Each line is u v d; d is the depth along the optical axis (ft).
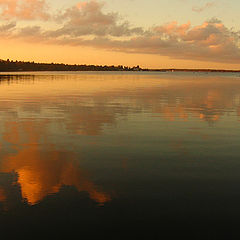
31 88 149.07
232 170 27.07
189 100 92.58
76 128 46.73
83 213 18.84
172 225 17.56
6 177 25.22
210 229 17.13
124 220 18.06
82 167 27.94
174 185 23.48
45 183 23.85
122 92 125.18
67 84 193.98
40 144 36.88
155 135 41.96
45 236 16.40
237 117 58.44
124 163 29.14
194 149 34.47
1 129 45.75
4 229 17.01
